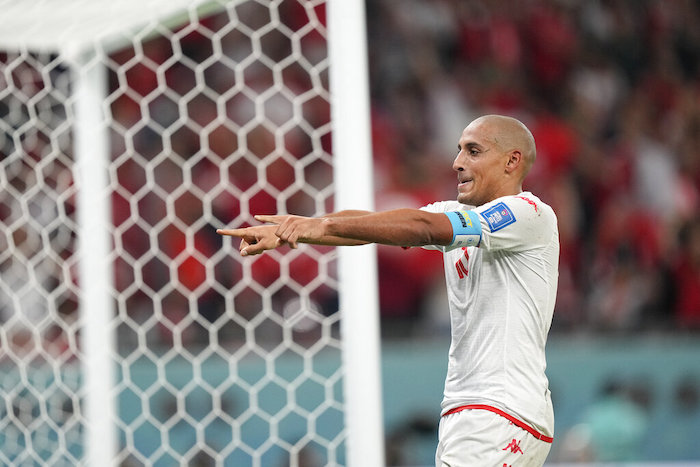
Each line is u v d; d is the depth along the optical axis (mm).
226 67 32500
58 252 22594
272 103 32094
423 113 35844
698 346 24328
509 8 39094
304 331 25375
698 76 41375
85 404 18000
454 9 38344
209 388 17422
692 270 32562
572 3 40250
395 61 36688
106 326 17734
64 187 22531
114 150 29531
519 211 10461
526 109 37781
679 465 19578
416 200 32562
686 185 37281
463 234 10094
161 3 14992
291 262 26438
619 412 23172
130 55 31141
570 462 22891
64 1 14836
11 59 22344
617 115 38844
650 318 30453
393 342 24203
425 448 22359
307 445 21031
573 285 31297
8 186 18797
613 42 40562
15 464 17469
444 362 22922
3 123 18953
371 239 9695
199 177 29781
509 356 10594
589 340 24953
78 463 17359
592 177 35156
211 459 20516
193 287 26203
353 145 13117
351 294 13078
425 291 28578
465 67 37812
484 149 10992
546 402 10758
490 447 10406
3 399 19891
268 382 21203
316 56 33688
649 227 33250
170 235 27500
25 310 22375
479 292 10812
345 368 13172
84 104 18219
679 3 42719
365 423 12977
